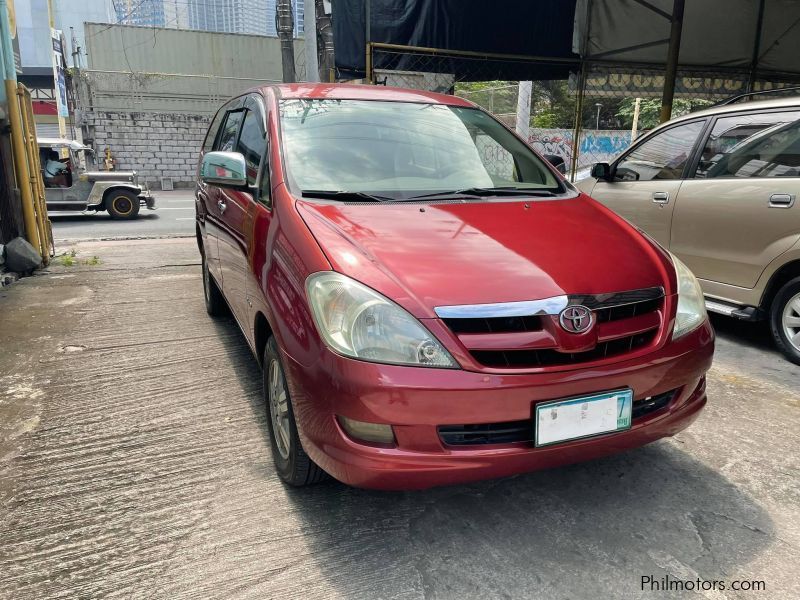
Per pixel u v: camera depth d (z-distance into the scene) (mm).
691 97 9570
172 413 3176
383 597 1938
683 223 4527
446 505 2434
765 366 3951
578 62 8664
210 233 4031
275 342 2416
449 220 2502
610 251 2396
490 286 2045
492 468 1982
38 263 6316
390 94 3498
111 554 2119
